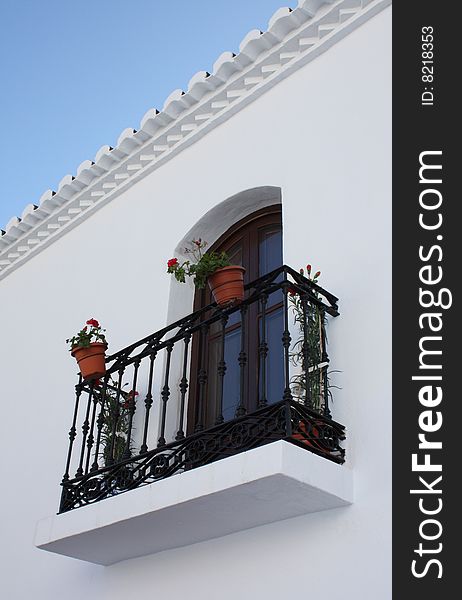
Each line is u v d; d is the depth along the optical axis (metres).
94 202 8.59
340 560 4.75
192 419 6.60
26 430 7.75
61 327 8.16
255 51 7.12
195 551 5.63
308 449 4.93
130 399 6.15
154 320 7.14
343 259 5.75
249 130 7.19
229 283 5.79
